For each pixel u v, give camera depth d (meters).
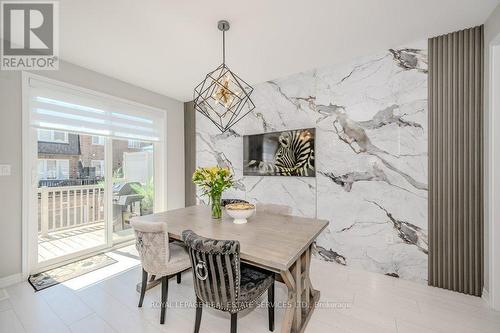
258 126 3.61
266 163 3.48
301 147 3.16
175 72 3.19
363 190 2.78
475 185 2.18
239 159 3.85
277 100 3.41
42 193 3.38
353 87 2.83
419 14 2.00
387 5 1.88
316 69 3.08
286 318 1.60
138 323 1.85
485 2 1.84
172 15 2.00
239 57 2.77
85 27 2.18
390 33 2.29
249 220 2.21
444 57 2.31
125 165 3.71
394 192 2.60
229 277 1.44
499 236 1.98
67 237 3.57
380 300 2.16
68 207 3.64
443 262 2.34
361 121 2.78
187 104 4.52
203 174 2.26
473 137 2.19
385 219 2.65
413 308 2.03
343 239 2.91
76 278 2.56
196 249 1.48
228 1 1.83
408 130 2.52
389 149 2.62
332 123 2.97
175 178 4.39
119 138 3.51
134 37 2.34
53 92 2.76
